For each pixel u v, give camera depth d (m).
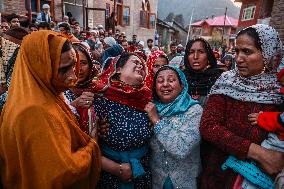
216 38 31.61
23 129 1.10
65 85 1.26
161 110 1.69
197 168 1.71
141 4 17.75
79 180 1.33
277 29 5.55
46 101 1.17
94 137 1.54
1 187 1.22
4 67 2.96
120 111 1.65
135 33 17.70
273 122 1.28
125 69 1.70
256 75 1.38
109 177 1.69
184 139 1.57
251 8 18.28
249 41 1.32
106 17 13.40
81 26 11.46
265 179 1.31
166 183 1.68
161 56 2.86
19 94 1.15
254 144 1.31
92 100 1.54
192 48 2.26
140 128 1.65
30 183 1.15
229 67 6.12
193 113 1.64
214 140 1.39
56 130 1.15
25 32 3.25
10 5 7.53
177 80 1.70
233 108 1.43
